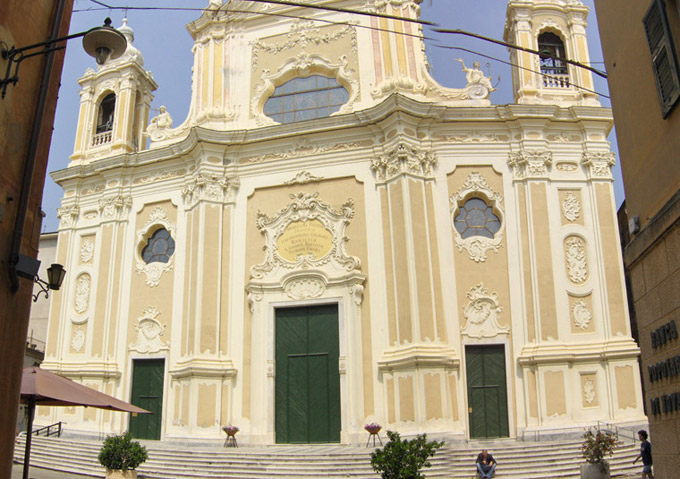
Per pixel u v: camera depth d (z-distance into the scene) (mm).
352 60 22328
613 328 18656
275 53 23188
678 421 7387
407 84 21203
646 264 8281
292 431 19203
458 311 19047
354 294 19297
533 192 19859
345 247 20094
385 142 20453
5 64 8742
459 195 20141
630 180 8844
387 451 12234
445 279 19328
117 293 22391
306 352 19703
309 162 21172
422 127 20547
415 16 22188
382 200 20109
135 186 23344
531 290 19078
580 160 20406
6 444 8398
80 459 17891
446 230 19750
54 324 23016
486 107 20406
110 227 23047
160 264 21984
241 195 21531
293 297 20031
